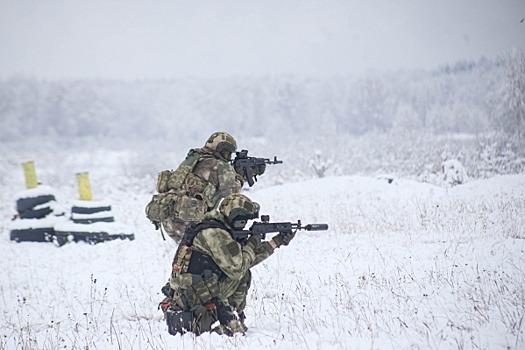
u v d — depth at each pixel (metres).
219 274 18.03
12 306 25.89
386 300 21.19
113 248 38.22
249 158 23.83
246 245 18.08
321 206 48.31
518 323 17.72
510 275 23.28
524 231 31.42
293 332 18.08
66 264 34.62
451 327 17.56
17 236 42.88
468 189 48.38
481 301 19.95
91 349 18.41
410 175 91.12
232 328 17.91
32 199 43.88
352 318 19.27
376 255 29.00
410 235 33.12
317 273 26.73
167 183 22.31
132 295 26.12
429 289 22.09
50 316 23.81
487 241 29.83
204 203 21.44
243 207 18.05
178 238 22.28
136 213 54.59
